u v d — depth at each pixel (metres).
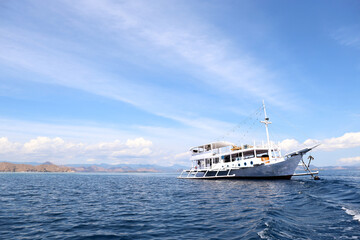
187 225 12.33
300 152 41.75
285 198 21.22
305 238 9.14
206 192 29.44
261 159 44.88
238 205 18.28
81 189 36.75
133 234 10.77
